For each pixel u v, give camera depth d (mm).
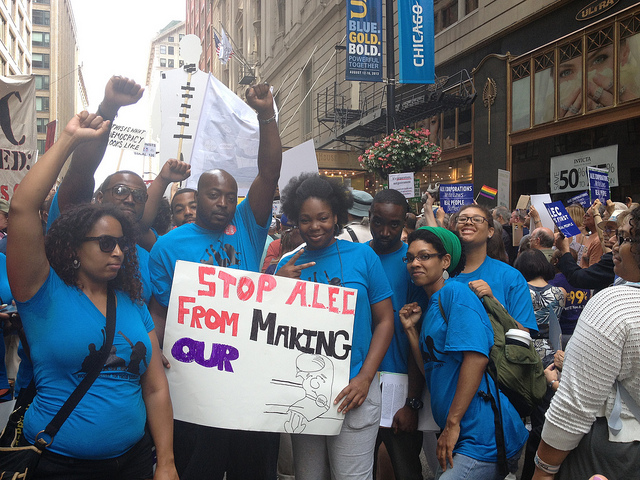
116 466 2135
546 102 11969
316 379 2553
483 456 2426
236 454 2750
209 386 2500
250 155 5023
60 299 2041
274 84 30594
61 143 2080
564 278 4727
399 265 3148
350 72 11719
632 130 10000
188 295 2545
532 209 5660
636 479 1754
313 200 2707
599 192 6031
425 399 2943
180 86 5082
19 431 2088
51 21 75875
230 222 2885
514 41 12906
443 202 7922
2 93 7750
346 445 2643
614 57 10219
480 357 2438
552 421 1852
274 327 2557
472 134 14398
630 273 1875
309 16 24500
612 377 1747
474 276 3281
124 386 2111
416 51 11344
